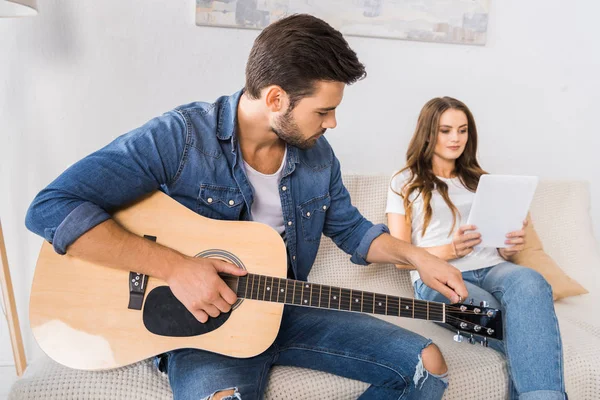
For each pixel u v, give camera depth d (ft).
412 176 6.48
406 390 4.33
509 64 7.99
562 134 8.38
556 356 4.72
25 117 6.70
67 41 6.66
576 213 7.27
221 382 3.87
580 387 5.13
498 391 4.96
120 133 6.99
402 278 6.57
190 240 4.35
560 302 6.50
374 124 7.67
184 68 7.02
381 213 6.63
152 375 4.40
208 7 6.89
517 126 8.20
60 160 6.88
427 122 6.47
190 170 4.45
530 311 4.93
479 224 5.72
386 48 7.51
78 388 4.19
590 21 8.14
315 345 4.58
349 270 6.38
